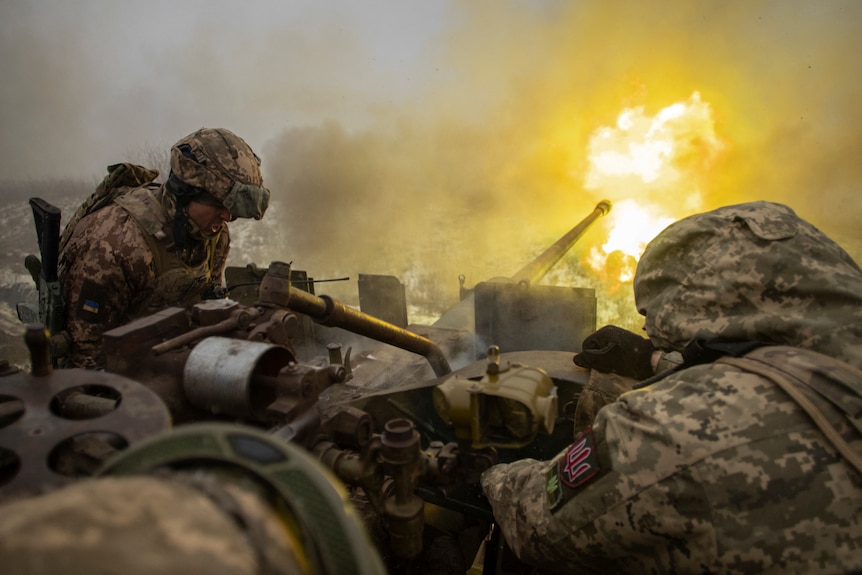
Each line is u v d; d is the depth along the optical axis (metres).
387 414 2.21
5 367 1.22
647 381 1.32
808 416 1.02
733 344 1.18
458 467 1.39
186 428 0.67
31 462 0.86
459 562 1.98
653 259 1.38
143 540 0.33
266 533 0.41
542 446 2.22
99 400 1.26
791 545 0.94
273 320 1.63
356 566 0.53
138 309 2.51
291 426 1.28
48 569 0.30
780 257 1.18
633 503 1.08
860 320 1.09
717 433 1.03
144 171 2.69
